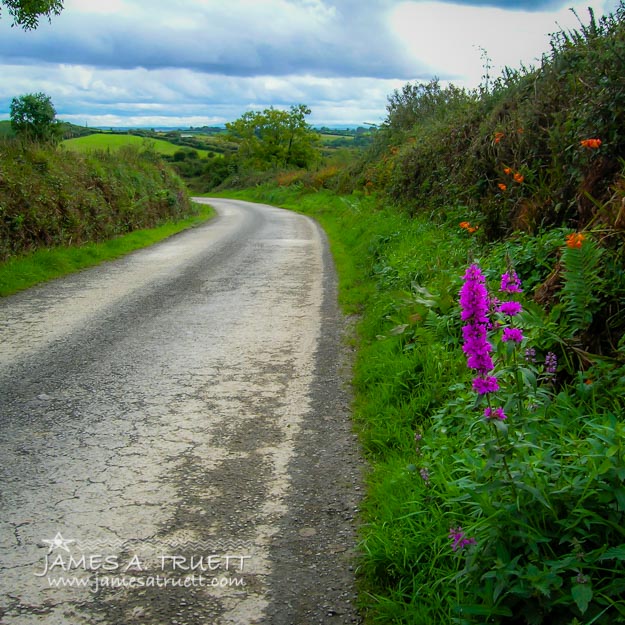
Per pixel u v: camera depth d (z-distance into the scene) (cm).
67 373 584
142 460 410
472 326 251
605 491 243
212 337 713
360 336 702
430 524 300
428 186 1420
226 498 364
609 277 444
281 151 6938
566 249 450
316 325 767
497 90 1291
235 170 6956
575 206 661
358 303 872
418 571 286
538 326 409
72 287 1027
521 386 284
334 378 570
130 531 330
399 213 1523
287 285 1046
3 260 1161
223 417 481
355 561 305
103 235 1658
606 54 748
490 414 254
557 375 420
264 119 6888
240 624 265
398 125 2630
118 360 625
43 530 330
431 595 263
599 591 219
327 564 304
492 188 983
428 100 2564
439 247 882
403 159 1714
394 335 602
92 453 420
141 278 1116
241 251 1517
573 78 835
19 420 474
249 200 4856
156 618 268
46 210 1391
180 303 899
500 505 250
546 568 227
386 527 315
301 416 483
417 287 682
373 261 1116
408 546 294
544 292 503
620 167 599
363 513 346
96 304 891
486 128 1120
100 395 528
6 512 347
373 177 2289
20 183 1340
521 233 687
